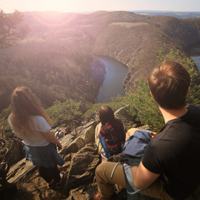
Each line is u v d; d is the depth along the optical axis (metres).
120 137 2.71
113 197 2.16
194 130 1.02
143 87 5.37
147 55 135.50
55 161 2.79
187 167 1.03
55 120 14.73
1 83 45.84
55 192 3.08
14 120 2.30
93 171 3.23
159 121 4.66
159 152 1.04
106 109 2.69
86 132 4.95
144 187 1.24
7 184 2.99
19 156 5.52
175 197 1.19
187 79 1.03
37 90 56.62
